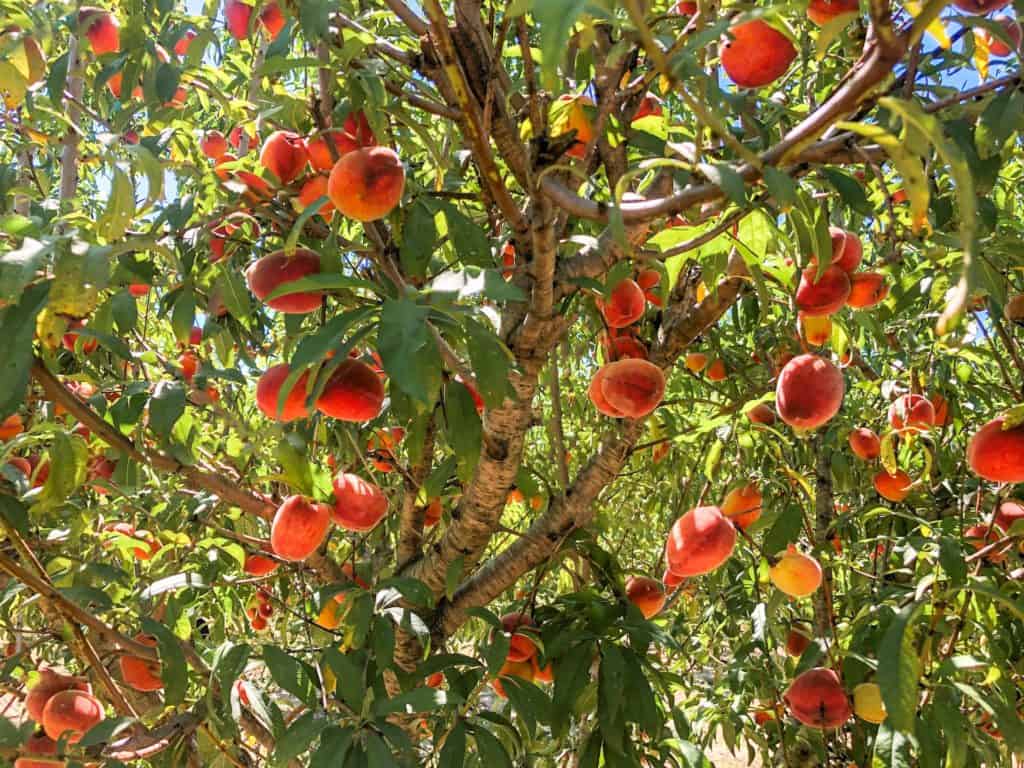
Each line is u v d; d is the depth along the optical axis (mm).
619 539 2090
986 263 982
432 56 753
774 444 1183
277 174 910
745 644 1385
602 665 966
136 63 1073
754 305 1350
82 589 886
